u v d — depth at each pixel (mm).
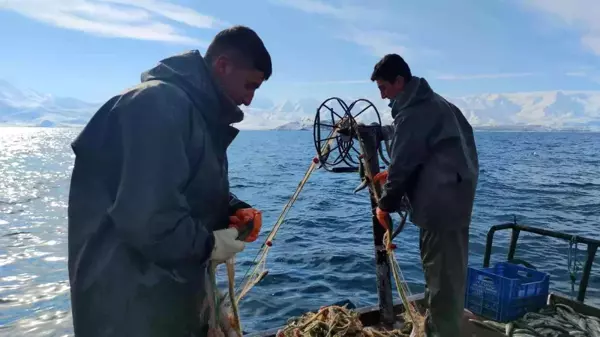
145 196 1663
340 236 13062
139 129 1711
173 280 1836
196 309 1948
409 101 3418
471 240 12359
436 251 3488
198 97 1915
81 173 1815
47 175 32750
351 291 8375
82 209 1801
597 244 4594
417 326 3791
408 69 3475
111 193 1777
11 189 24781
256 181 28719
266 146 88750
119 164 1763
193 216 1917
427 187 3404
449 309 3516
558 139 162250
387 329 4348
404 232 12930
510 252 5324
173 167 1725
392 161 3475
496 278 4527
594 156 60875
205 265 1991
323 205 19141
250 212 2221
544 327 4289
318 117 4312
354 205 19172
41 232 14117
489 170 37656
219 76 2018
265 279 8930
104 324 1799
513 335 4164
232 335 2436
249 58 1980
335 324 3887
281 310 7422
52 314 7754
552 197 22078
